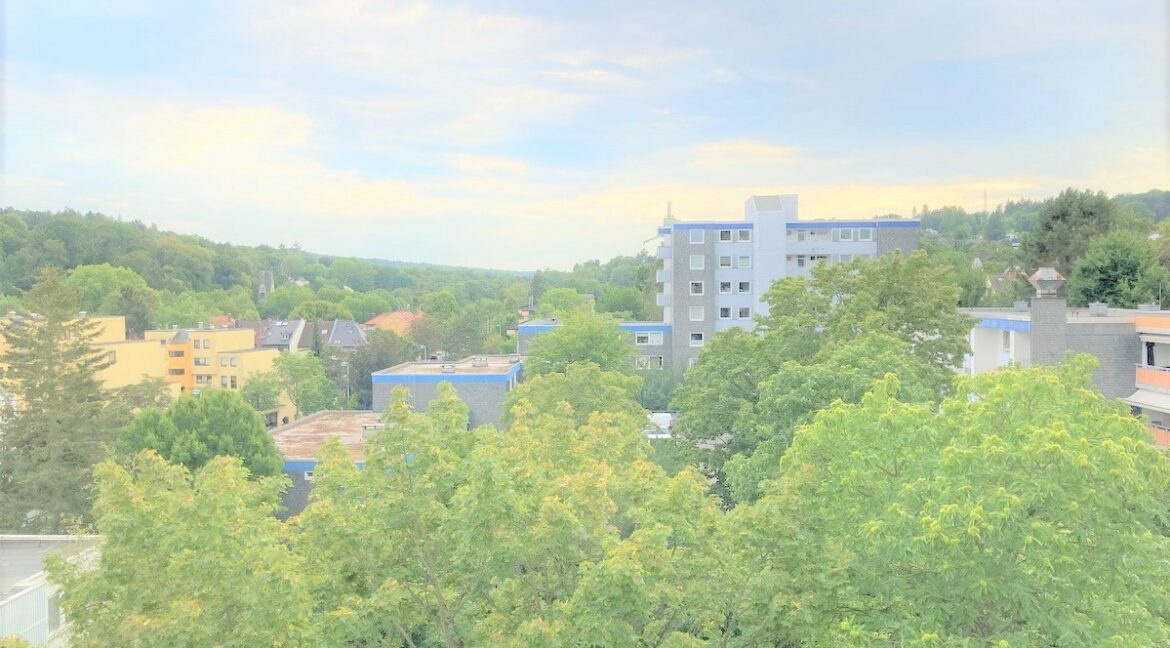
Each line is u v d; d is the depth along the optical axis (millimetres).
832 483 17750
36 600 20594
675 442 38594
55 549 26484
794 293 39844
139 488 17000
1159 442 37125
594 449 23312
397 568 18172
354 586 18094
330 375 99688
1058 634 14852
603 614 15016
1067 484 14789
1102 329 40375
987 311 54938
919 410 17891
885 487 17344
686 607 16969
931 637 14047
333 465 18719
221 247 194250
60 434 49750
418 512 17312
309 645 16078
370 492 17875
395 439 17953
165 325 119375
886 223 83812
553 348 55719
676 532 16984
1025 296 77938
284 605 15359
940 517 14281
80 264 131500
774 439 29203
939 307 38438
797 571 16391
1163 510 16453
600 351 55781
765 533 16297
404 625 19812
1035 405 17219
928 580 15852
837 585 16609
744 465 29266
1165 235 72500
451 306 169375
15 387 51531
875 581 16391
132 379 82750
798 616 16141
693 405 38500
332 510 17781
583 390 38969
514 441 20906
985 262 124500
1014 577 14672
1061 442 14648
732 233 82125
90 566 18766
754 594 16344
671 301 84250
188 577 15445
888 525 15766
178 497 16281
